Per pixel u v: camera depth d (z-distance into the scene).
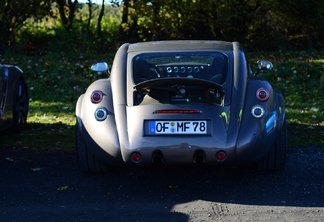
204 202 4.83
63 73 12.11
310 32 17.22
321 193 5.03
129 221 4.39
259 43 17.05
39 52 16.72
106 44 17.05
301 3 16.56
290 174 5.62
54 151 6.69
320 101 9.61
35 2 15.67
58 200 4.92
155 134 5.00
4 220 4.43
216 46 5.92
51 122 8.31
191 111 5.00
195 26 16.89
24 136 7.46
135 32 17.56
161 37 17.14
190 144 4.93
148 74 5.52
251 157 5.06
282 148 5.52
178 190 5.20
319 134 7.34
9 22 15.56
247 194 5.04
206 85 5.02
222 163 4.98
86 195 5.06
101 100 5.30
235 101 5.18
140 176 5.66
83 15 18.05
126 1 16.72
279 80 11.45
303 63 12.98
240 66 5.50
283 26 17.22
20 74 7.70
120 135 5.07
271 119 5.20
